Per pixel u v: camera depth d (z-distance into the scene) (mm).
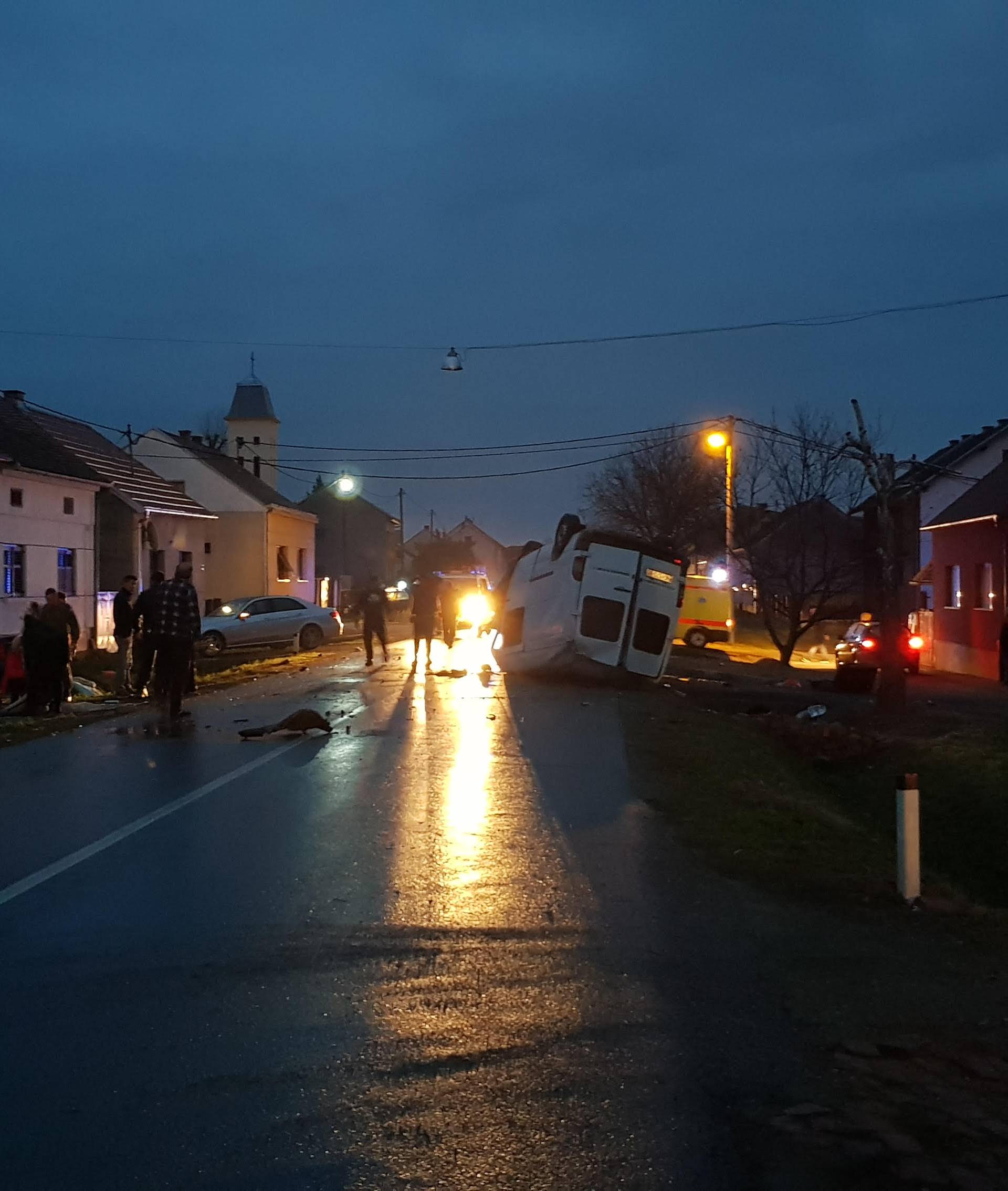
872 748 16219
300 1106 4383
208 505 50906
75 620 19266
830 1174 3980
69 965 5926
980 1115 4477
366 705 17422
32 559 30859
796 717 18719
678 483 52031
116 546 36688
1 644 21547
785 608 33031
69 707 17797
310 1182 3850
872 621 32250
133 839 8578
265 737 13969
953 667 35219
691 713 17328
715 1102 4512
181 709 16328
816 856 8461
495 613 24016
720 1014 5449
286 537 54250
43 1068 4699
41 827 8969
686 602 42688
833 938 6707
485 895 7254
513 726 15031
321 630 35969
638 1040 5082
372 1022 5227
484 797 10266
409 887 7383
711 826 9227
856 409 19266
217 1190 3787
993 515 30188
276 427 71812
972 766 14289
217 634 34125
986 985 6008
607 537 20578
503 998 5539
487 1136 4180
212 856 8086
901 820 7637
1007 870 11211
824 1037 5223
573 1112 4379
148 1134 4152
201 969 5879
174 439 51219
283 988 5625
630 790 10648
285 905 6957
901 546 31938
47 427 38719
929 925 7070
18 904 6953
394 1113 4344
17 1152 4016
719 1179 3920
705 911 7074
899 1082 4770
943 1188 3916
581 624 20312
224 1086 4547
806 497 31531
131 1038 5008
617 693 19656
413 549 112062
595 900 7211
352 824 9133
